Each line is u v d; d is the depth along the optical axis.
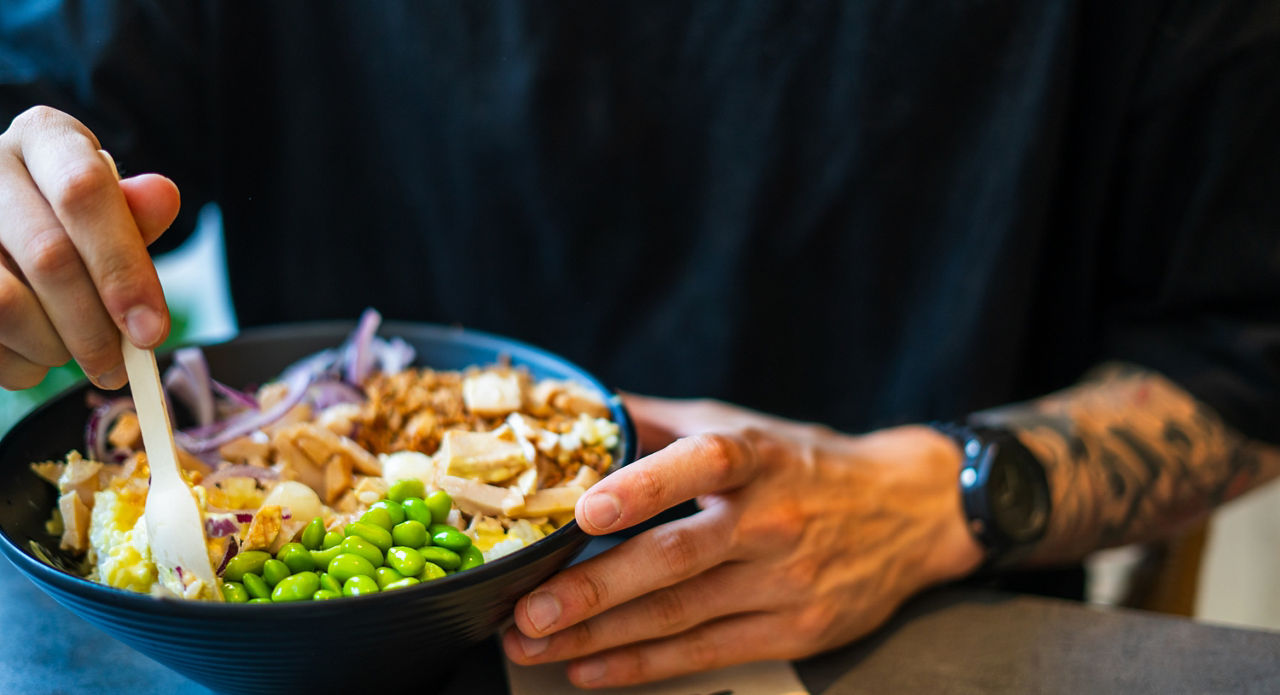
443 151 0.84
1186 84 0.75
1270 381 0.74
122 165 0.72
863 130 0.79
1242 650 0.60
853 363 0.88
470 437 0.56
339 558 0.48
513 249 0.86
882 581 0.61
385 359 0.67
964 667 0.59
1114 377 0.80
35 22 0.72
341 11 0.80
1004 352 0.83
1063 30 0.75
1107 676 0.58
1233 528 1.55
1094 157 0.80
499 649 0.59
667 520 0.68
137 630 0.46
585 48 0.78
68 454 0.57
